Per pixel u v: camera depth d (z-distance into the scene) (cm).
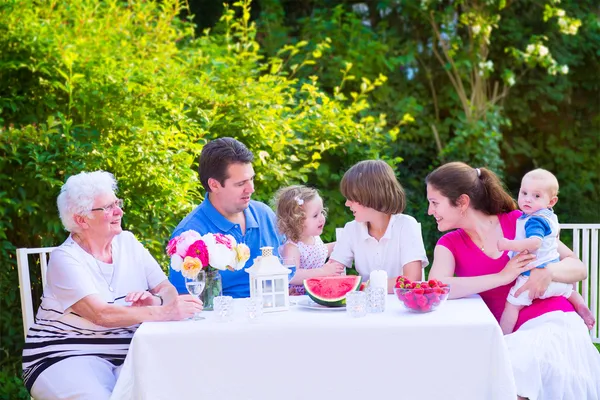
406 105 870
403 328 284
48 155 489
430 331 283
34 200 510
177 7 635
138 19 612
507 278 333
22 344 521
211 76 586
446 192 352
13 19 517
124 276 358
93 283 345
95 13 589
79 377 325
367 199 366
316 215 437
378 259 381
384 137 675
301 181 622
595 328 429
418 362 284
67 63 503
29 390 342
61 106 533
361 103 669
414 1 888
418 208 807
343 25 834
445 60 930
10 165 506
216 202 384
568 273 342
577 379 318
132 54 577
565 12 937
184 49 642
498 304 353
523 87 960
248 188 377
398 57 877
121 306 327
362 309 299
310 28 843
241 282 387
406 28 930
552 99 973
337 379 287
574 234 430
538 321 337
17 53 524
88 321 341
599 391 328
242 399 288
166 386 287
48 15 559
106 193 345
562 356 318
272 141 577
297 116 605
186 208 524
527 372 309
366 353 285
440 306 313
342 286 323
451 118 911
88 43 545
